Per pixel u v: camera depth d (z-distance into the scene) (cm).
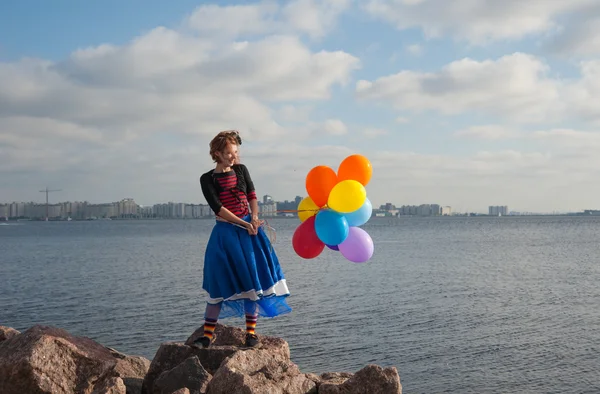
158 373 680
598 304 2469
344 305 2420
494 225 18888
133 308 2380
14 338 688
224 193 659
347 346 1711
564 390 1342
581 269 4009
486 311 2288
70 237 11025
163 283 3234
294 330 1928
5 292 2903
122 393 608
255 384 590
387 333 1878
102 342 1778
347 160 752
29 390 634
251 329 680
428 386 1366
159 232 14038
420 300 2567
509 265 4334
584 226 17038
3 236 11900
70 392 647
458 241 8056
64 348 665
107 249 6769
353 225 750
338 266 4297
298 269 4066
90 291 2912
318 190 731
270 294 663
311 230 746
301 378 646
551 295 2738
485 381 1397
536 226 17225
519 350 1680
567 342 1772
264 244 679
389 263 4525
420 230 13662
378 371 636
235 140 662
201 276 3622
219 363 676
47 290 2970
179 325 2027
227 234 660
